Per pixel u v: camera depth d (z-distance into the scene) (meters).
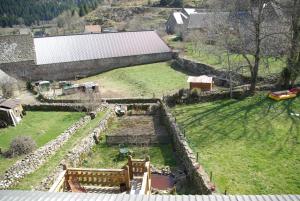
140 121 38.53
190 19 85.69
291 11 37.19
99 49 67.19
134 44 69.81
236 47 41.38
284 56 46.69
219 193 20.95
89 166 28.84
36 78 62.97
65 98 48.28
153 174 26.58
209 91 40.75
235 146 27.66
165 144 32.12
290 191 21.23
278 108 34.28
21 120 40.09
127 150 30.34
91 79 62.09
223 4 53.66
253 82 38.28
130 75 59.75
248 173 23.52
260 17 36.28
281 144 27.38
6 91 50.62
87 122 36.25
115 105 42.59
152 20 131.25
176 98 40.03
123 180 19.89
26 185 23.75
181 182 25.19
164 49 70.31
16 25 184.00
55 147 29.56
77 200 13.77
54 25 167.62
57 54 64.56
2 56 61.03
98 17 154.50
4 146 32.69
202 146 28.08
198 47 66.31
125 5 166.50
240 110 34.91
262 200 13.44
